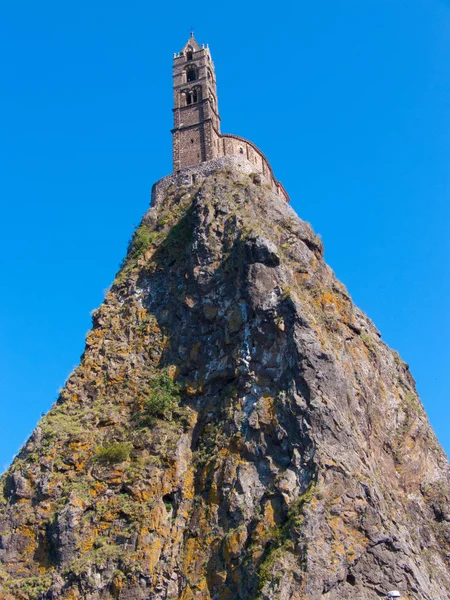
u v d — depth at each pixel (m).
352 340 63.84
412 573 49.56
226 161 78.56
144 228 76.06
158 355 64.31
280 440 53.88
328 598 46.47
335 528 48.88
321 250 70.00
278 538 48.97
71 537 52.72
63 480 56.03
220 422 57.56
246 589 47.84
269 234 67.06
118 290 70.69
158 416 59.84
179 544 52.88
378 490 52.47
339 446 52.91
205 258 66.00
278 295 60.00
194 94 87.06
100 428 59.81
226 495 53.53
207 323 63.44
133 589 50.31
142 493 54.69
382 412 62.59
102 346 66.06
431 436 67.12
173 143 84.19
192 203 73.12
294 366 55.88
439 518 60.19
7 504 55.91
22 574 52.84
